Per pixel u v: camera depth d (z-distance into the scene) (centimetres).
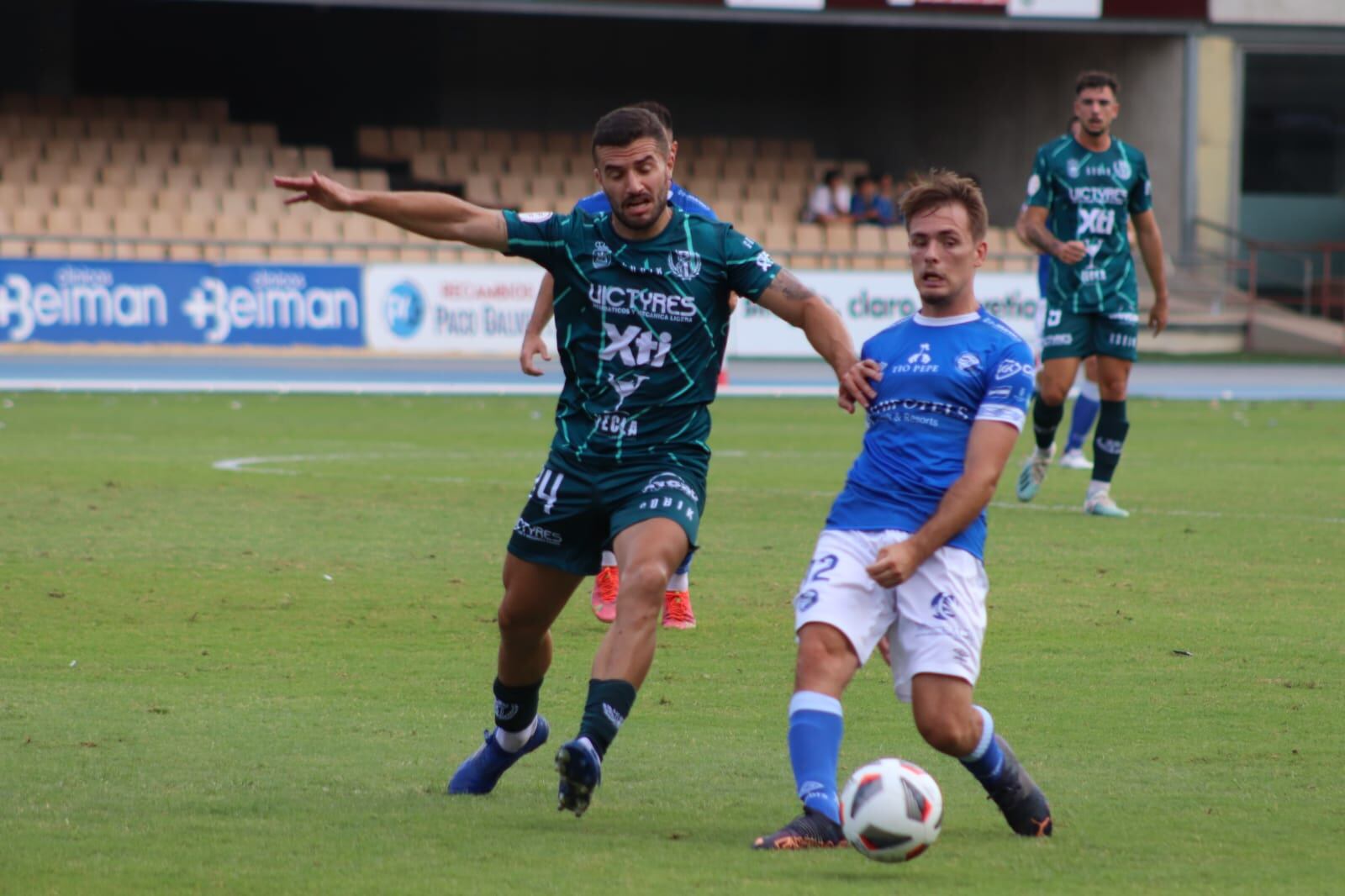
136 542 3597
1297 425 7119
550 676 2422
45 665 2430
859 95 14462
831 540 1630
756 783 1836
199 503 4253
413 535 3769
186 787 1788
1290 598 3058
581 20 14075
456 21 13875
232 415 7038
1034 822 1617
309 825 1645
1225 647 2620
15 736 2000
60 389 8100
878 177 14250
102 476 4791
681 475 1753
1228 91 12538
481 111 14012
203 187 11788
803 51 14475
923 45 13962
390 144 12850
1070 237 4141
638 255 1752
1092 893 1426
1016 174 13238
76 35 13238
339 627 2745
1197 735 2066
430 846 1566
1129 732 2080
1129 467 5447
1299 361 11588
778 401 8438
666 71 14288
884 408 1664
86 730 2042
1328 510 4319
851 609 1591
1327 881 1466
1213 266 12506
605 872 1479
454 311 9862
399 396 8281
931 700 1570
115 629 2703
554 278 1794
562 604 1802
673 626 2773
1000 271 12106
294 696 2259
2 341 9244
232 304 9531
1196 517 4181
